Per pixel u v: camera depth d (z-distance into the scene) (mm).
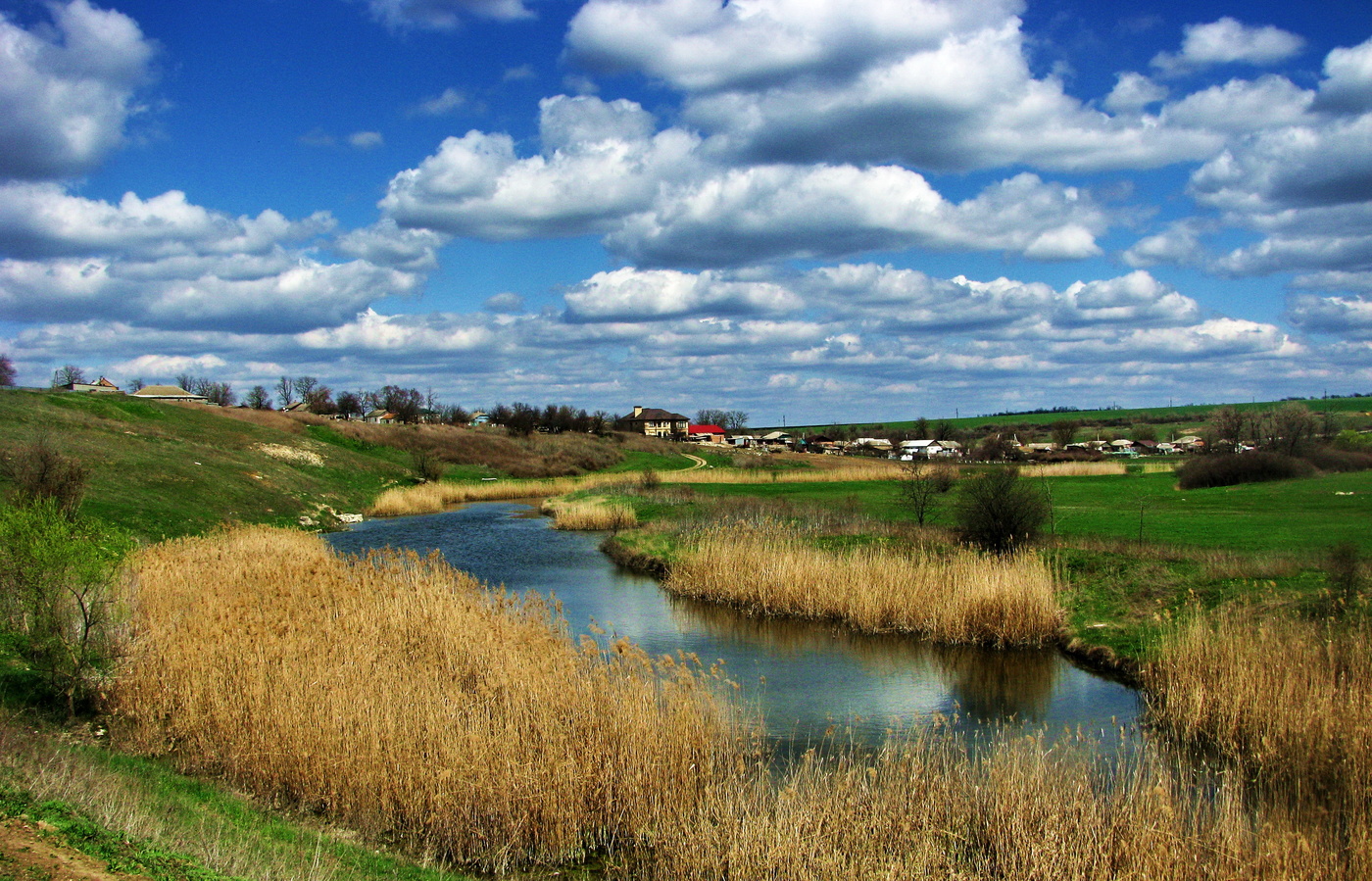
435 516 55469
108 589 14930
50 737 11852
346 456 76938
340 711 12438
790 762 13617
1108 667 19828
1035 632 22234
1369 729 12102
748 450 137500
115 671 14062
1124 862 9945
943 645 22391
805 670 19953
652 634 23516
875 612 23875
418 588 19000
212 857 8398
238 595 19109
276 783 12047
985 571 23734
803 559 27406
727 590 27453
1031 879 9883
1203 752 13953
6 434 40750
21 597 14195
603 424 141375
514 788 11445
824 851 10281
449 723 12281
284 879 8445
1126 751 14117
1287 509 39844
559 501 60031
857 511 41469
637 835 11539
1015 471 31172
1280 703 13656
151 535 32969
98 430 52219
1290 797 11969
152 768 11805
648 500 53750
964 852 10695
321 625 16578
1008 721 16109
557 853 11227
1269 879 9383
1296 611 18391
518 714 12789
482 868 10859
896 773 12039
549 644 16016
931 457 108625
